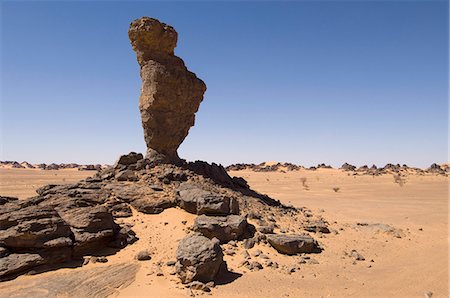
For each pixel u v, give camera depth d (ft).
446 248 60.90
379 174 351.05
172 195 70.13
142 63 83.51
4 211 47.62
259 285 41.98
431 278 43.93
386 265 52.06
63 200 59.36
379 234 72.59
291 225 70.38
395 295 39.01
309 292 40.19
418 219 93.25
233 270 46.96
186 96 85.15
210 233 56.70
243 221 59.52
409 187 228.43
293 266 49.70
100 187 70.28
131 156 82.94
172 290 39.40
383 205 128.88
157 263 47.34
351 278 45.52
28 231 45.03
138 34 81.00
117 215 62.85
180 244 44.06
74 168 476.95
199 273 41.22
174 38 84.07
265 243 57.93
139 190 69.56
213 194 64.08
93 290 39.14
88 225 51.88
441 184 248.52
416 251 60.08
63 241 47.29
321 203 135.64
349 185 253.44
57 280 41.57
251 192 93.56
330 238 66.54
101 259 48.08
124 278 42.65
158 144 83.61
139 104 84.28
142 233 57.88
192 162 93.09
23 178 235.61
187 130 89.66
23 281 41.14
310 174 395.96
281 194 180.14
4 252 43.70
